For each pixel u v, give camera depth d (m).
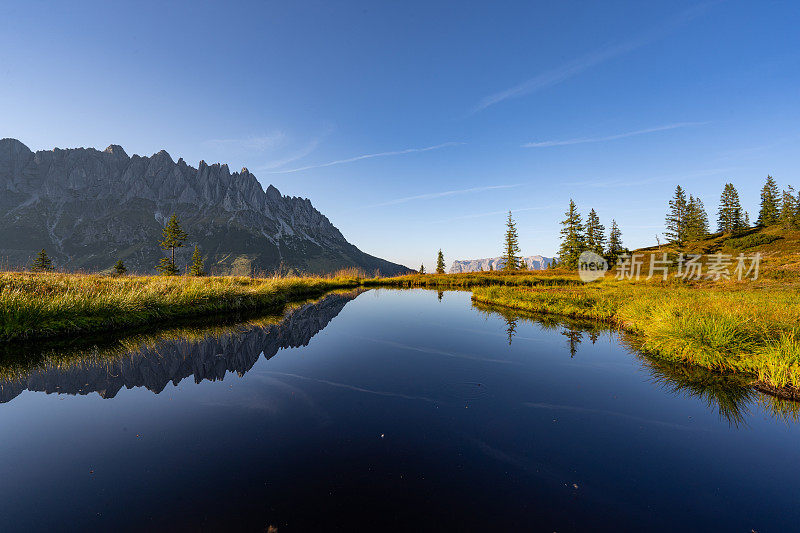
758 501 3.83
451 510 3.58
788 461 4.64
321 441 4.99
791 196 74.25
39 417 5.57
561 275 51.66
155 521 3.29
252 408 6.11
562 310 17.53
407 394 6.88
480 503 3.72
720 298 16.31
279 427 5.41
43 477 3.99
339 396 6.75
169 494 3.72
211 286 18.00
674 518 3.53
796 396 6.62
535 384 7.54
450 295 29.56
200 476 4.07
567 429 5.51
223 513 3.43
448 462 4.52
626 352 10.16
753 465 4.55
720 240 67.38
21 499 3.59
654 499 3.84
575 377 8.00
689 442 5.13
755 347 8.08
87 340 10.14
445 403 6.48
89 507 3.47
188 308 14.46
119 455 4.50
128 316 12.06
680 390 7.21
